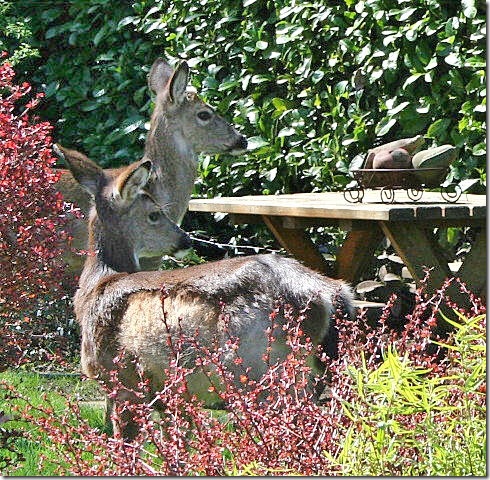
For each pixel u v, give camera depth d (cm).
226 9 1309
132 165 990
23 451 812
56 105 1545
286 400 559
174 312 751
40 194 733
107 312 791
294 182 1260
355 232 1001
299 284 725
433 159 893
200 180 1328
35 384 1036
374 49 1132
